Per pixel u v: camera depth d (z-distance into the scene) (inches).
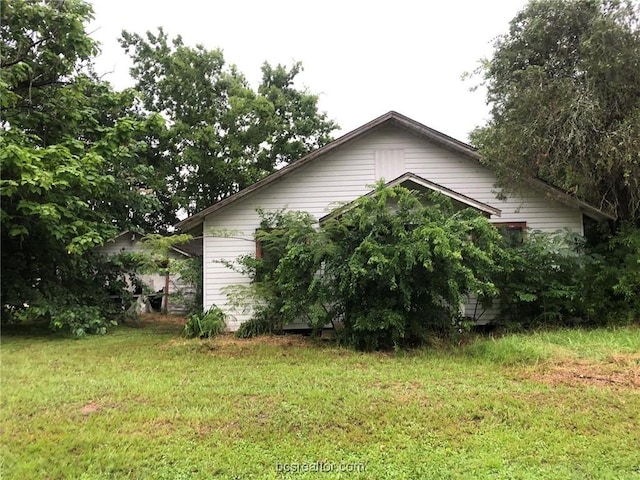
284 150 1020.5
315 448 165.9
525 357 284.0
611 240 421.1
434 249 312.0
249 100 958.4
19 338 422.0
